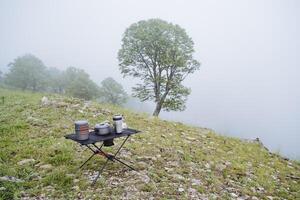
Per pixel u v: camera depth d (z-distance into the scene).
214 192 6.53
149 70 29.64
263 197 6.68
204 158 8.66
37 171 6.68
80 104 13.83
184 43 29.66
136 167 7.20
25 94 16.83
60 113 11.80
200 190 6.42
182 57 28.33
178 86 28.55
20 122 10.20
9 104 12.97
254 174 8.13
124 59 29.64
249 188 7.05
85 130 6.06
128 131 6.97
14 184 5.95
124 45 29.89
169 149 8.99
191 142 10.32
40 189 5.89
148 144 9.18
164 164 7.71
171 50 28.47
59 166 6.97
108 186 6.14
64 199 5.56
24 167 6.79
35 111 11.86
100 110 13.15
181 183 6.68
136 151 8.38
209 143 10.64
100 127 6.46
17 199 5.46
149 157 8.00
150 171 7.05
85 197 5.66
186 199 5.94
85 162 6.70
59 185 6.04
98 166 7.06
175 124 13.14
